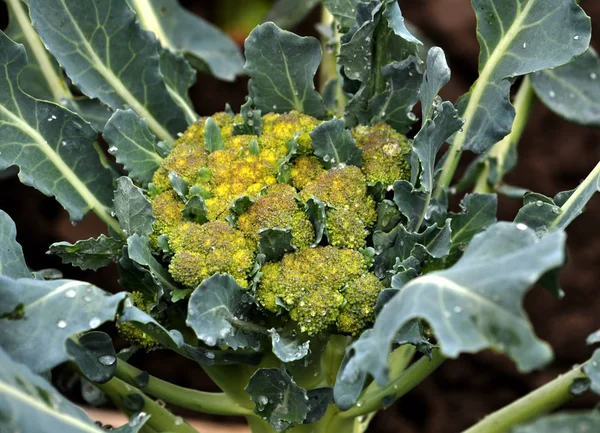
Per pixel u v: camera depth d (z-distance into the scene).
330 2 0.98
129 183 0.90
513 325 0.79
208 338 0.85
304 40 0.94
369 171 0.92
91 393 1.04
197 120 0.99
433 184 0.95
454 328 0.80
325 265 0.88
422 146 0.90
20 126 0.94
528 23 0.94
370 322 0.89
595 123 1.05
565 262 0.86
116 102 0.98
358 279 0.89
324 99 1.04
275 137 0.93
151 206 0.90
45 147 0.94
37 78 1.04
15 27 1.04
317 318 0.88
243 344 0.88
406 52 0.94
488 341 0.79
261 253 0.89
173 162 0.92
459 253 0.93
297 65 0.95
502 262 0.81
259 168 0.91
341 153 0.92
